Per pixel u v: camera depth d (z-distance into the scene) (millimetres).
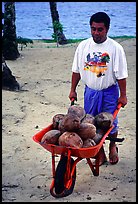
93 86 4000
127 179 3980
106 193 3717
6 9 9164
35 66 8641
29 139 4914
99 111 4035
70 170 3469
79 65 3986
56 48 10844
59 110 5910
